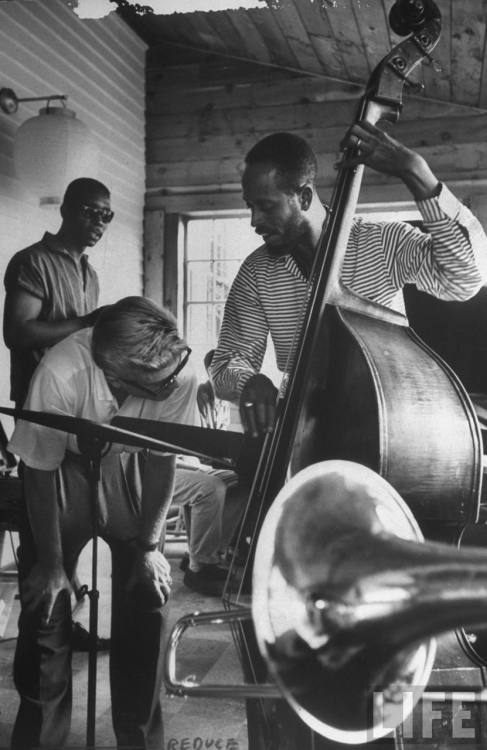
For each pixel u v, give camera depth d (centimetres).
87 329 200
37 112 473
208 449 172
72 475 199
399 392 157
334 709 100
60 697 200
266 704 150
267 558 101
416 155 158
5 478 288
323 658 95
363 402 156
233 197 609
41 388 191
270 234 174
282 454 153
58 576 195
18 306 401
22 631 197
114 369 187
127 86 595
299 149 170
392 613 87
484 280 181
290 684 97
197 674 272
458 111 562
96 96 547
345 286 165
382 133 157
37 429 186
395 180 569
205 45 605
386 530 102
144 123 625
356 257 183
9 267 408
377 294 183
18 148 410
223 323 206
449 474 161
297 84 593
